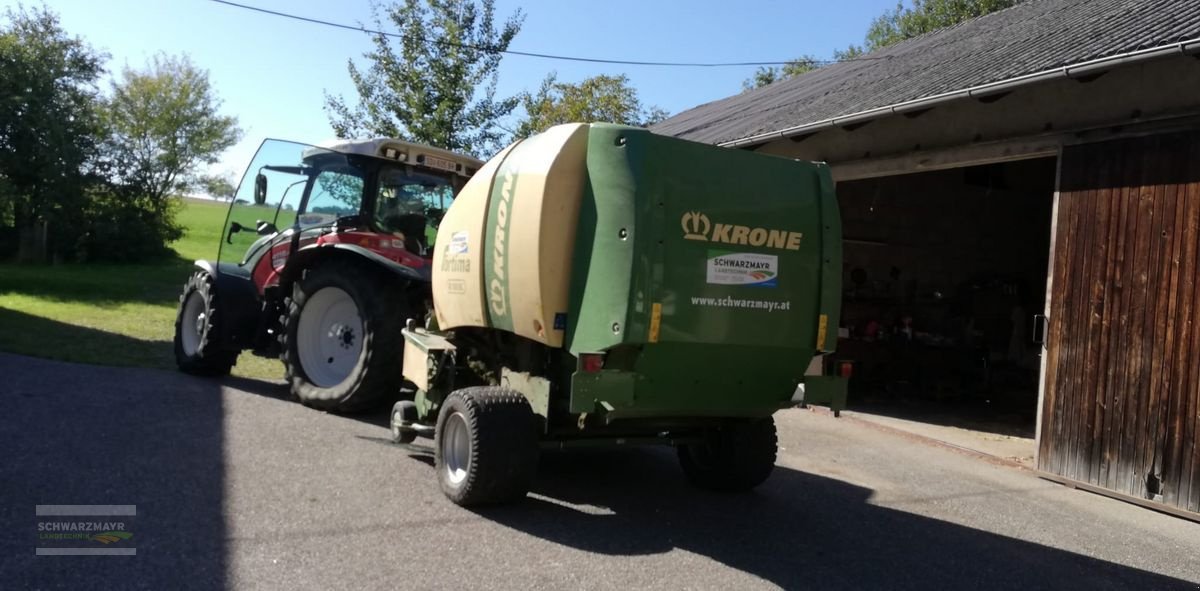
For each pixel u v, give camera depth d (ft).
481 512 15.80
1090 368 22.54
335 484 16.58
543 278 15.11
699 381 15.47
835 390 16.81
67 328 34.81
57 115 72.02
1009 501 20.68
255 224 26.55
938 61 34.94
